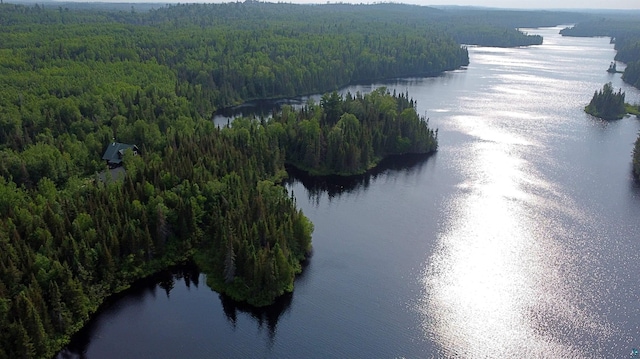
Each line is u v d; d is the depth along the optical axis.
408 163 177.50
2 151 141.88
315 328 92.62
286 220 112.38
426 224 131.25
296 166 171.12
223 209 115.44
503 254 116.19
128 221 104.06
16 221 99.69
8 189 110.19
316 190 156.00
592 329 91.75
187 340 89.56
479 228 128.50
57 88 197.50
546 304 98.62
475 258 114.69
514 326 92.69
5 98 180.00
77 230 97.88
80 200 109.06
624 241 121.75
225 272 101.38
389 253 116.88
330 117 194.75
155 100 199.75
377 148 180.88
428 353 86.44
